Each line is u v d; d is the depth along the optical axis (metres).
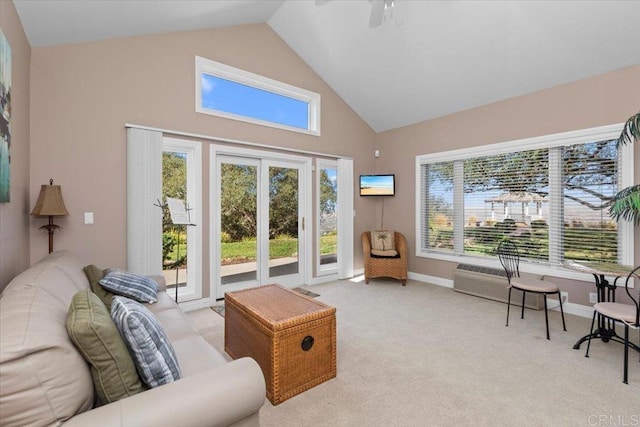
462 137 4.48
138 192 3.16
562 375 2.17
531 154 3.81
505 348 2.58
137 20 2.89
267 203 4.36
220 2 3.18
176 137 3.47
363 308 3.61
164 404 0.99
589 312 3.31
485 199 4.28
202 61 3.66
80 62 2.90
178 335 1.83
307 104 4.90
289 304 2.24
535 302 3.53
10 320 0.95
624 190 2.79
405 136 5.25
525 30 3.13
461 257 4.50
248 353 2.14
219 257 3.88
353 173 5.34
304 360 1.98
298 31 4.25
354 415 1.76
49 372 0.89
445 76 4.03
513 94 3.88
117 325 1.18
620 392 1.97
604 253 3.25
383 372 2.21
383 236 5.10
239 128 3.98
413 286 4.65
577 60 3.20
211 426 1.06
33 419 0.86
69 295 1.52
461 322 3.17
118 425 0.91
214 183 3.77
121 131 3.12
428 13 3.34
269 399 1.89
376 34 3.83
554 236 3.60
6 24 1.97
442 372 2.21
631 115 3.05
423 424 1.68
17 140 2.28
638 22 2.69
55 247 2.78
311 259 4.77
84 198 2.92
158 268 3.26
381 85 4.62
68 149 2.84
